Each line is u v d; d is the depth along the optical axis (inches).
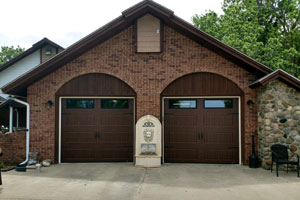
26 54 734.5
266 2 925.8
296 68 894.4
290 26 946.1
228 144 407.8
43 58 740.7
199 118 411.5
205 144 409.4
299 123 363.9
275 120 364.8
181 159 410.0
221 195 257.3
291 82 358.6
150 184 293.3
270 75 354.9
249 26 768.3
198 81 407.5
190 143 410.3
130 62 408.2
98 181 305.0
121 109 415.2
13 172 350.6
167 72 406.0
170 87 409.4
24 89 411.8
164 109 414.0
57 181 304.8
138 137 387.9
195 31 390.6
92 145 412.5
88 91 409.7
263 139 372.2
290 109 365.1
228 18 822.5
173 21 393.7
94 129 413.7
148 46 406.0
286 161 335.3
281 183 300.4
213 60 404.8
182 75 404.8
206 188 279.9
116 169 365.4
